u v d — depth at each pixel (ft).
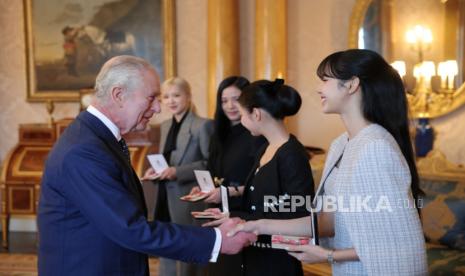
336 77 6.11
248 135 10.50
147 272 6.49
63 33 21.39
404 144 6.08
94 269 5.90
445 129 17.03
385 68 6.08
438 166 13.85
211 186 10.14
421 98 17.07
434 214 12.99
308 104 20.12
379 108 6.01
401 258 5.56
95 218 5.75
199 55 20.97
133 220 5.79
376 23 18.29
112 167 5.89
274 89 8.48
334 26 19.69
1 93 22.07
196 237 6.27
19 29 21.89
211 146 11.14
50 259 5.99
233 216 8.38
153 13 20.95
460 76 16.46
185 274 12.03
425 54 17.11
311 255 6.35
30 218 20.40
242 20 20.33
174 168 11.94
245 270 8.45
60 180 5.84
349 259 6.13
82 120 6.27
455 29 16.48
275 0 18.95
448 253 12.17
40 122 21.98
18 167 19.45
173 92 12.45
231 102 10.57
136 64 6.39
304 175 8.00
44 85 21.68
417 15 17.29
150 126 19.53
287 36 19.97
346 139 6.60
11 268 16.53
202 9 20.83
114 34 21.22
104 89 6.28
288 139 8.44
